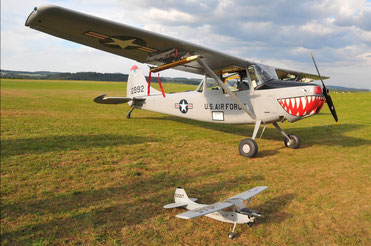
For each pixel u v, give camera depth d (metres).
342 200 3.45
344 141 7.49
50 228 2.70
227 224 2.84
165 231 2.68
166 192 3.67
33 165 4.66
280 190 3.78
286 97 5.63
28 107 13.92
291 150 6.40
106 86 54.00
